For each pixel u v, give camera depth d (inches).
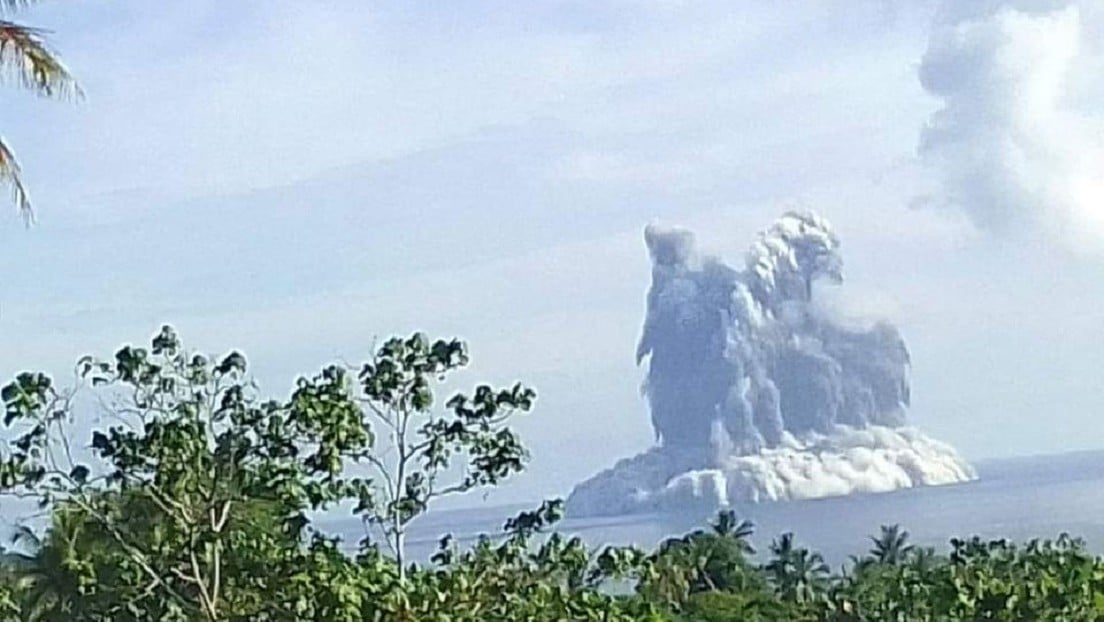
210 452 921.5
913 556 4510.3
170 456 911.7
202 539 908.6
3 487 900.0
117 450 917.2
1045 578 2240.4
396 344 943.7
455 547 946.7
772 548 4697.3
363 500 932.6
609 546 1001.5
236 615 905.5
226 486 922.1
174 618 931.3
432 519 1604.3
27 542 1206.9
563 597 950.4
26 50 801.6
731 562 4170.8
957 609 2212.1
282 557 898.7
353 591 880.3
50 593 1173.1
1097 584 2191.2
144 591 935.0
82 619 1001.5
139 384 920.9
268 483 919.7
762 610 3609.7
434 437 950.4
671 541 3617.1
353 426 918.4
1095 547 5157.5
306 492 919.0
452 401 955.3
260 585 908.6
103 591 959.0
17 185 828.6
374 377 941.8
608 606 966.4
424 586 917.2
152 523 940.0
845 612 3339.1
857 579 3818.9
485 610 929.5
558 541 959.6
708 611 3400.6
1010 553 2593.5
